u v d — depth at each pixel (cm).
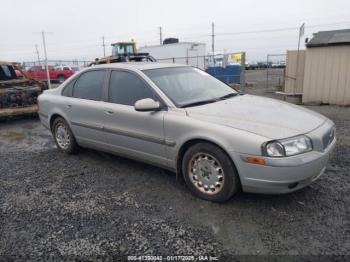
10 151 599
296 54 1212
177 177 380
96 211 337
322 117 372
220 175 332
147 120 383
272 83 1948
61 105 516
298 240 271
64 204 356
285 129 309
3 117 881
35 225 314
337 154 485
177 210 331
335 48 1014
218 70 1845
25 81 991
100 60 1914
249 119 329
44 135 733
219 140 319
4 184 425
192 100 389
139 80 410
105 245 276
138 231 295
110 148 452
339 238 271
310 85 1091
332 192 356
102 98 450
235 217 312
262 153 296
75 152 538
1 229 309
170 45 2703
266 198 346
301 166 294
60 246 278
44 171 469
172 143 363
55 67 2891
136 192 379
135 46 2302
